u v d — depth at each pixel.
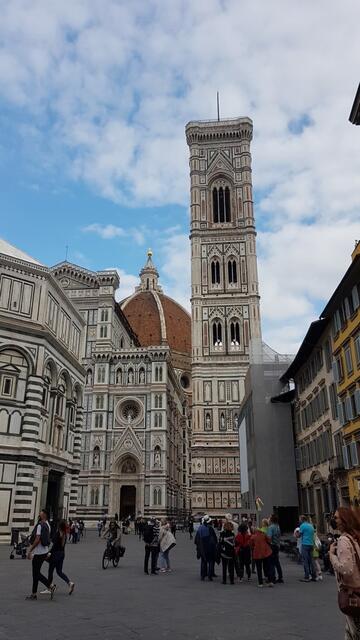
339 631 13.02
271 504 53.47
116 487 91.69
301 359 50.16
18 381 45.03
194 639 12.09
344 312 37.44
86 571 27.23
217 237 110.94
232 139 118.06
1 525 41.38
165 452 92.62
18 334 45.75
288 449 55.34
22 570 25.92
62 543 19.19
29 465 43.56
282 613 15.45
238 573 24.03
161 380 96.62
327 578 24.56
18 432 44.00
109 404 96.75
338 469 38.41
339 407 38.69
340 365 38.69
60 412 51.88
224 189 115.38
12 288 46.72
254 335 102.94
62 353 51.97
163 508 89.19
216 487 93.25
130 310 189.75
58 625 13.46
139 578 24.39
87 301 102.88
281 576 22.84
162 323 182.12
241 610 15.92
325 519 43.25
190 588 20.98
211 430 97.19
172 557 38.31
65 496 53.28
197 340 103.62
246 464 69.81
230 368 101.00
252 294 105.81
